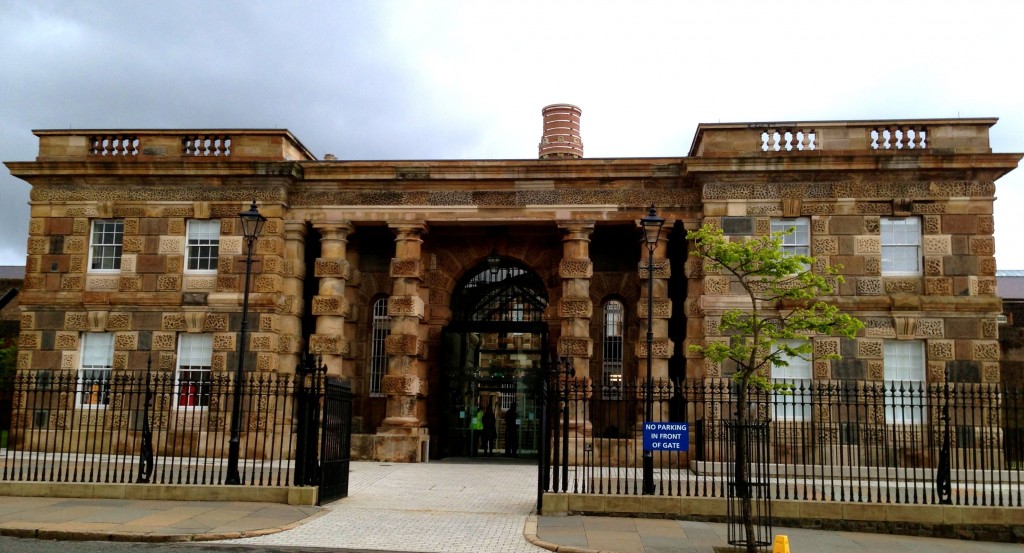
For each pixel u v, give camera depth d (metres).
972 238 27.06
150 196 30.20
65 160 30.17
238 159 29.81
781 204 27.66
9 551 14.10
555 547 15.34
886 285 27.16
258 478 21.97
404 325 29.83
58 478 19.72
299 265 30.25
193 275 29.80
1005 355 36.81
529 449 31.97
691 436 27.48
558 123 34.06
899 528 17.86
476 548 15.29
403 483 23.47
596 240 31.73
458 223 30.31
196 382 22.17
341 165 29.86
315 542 15.39
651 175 29.05
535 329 31.50
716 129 28.19
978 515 17.66
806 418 26.67
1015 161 26.80
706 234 20.22
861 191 27.48
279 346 29.50
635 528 17.28
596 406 30.53
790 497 19.69
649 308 20.59
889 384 26.73
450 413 32.06
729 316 20.36
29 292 30.17
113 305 29.78
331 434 20.05
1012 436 31.89
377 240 32.47
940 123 27.41
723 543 16.11
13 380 22.50
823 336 26.86
